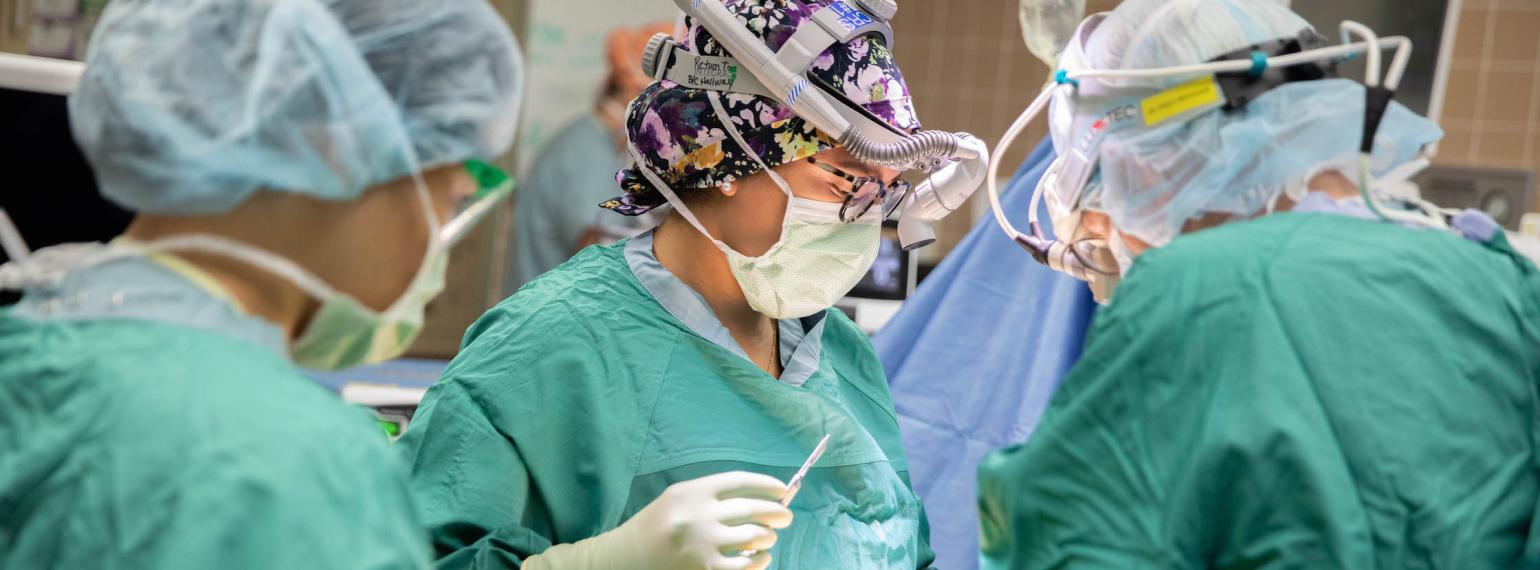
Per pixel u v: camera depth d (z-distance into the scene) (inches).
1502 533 37.1
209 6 33.1
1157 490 38.3
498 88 37.2
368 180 33.8
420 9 35.9
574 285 56.4
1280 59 43.6
